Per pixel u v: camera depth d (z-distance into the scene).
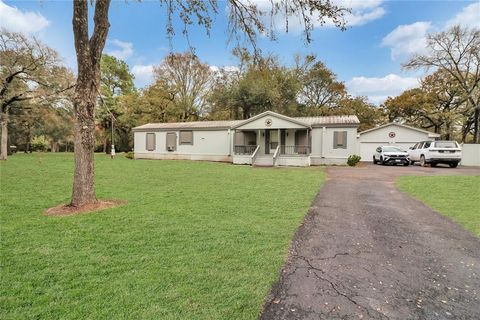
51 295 2.73
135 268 3.33
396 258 3.79
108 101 32.47
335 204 6.94
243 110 32.09
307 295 2.84
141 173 13.12
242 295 2.80
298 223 5.29
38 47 19.73
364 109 36.81
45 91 20.70
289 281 3.12
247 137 21.77
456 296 2.86
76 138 6.36
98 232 4.63
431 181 10.83
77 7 6.07
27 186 9.02
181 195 7.84
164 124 26.16
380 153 20.58
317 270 3.40
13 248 3.89
